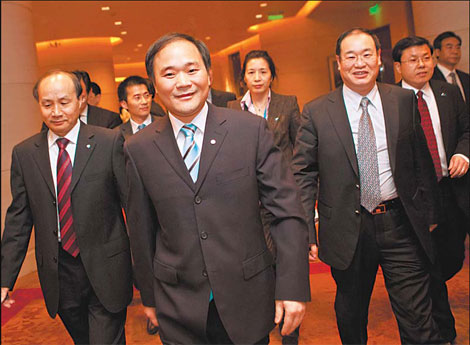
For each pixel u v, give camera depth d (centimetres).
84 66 927
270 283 157
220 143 152
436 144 264
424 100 267
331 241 218
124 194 215
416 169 218
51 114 208
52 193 210
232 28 1085
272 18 1091
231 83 1205
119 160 217
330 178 218
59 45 915
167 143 156
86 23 845
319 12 1130
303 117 229
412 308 211
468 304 277
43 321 287
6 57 475
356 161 212
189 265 152
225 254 150
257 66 311
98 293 210
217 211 150
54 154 217
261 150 155
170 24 925
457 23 459
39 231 213
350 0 1030
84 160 212
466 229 272
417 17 495
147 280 165
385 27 1018
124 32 916
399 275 213
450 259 272
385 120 211
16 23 489
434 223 218
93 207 211
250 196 153
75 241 212
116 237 218
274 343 251
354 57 208
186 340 154
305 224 154
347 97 218
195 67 149
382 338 240
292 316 146
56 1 730
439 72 368
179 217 152
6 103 472
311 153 225
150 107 330
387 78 428
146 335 260
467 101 361
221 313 148
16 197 218
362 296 221
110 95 945
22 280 367
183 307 152
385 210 212
